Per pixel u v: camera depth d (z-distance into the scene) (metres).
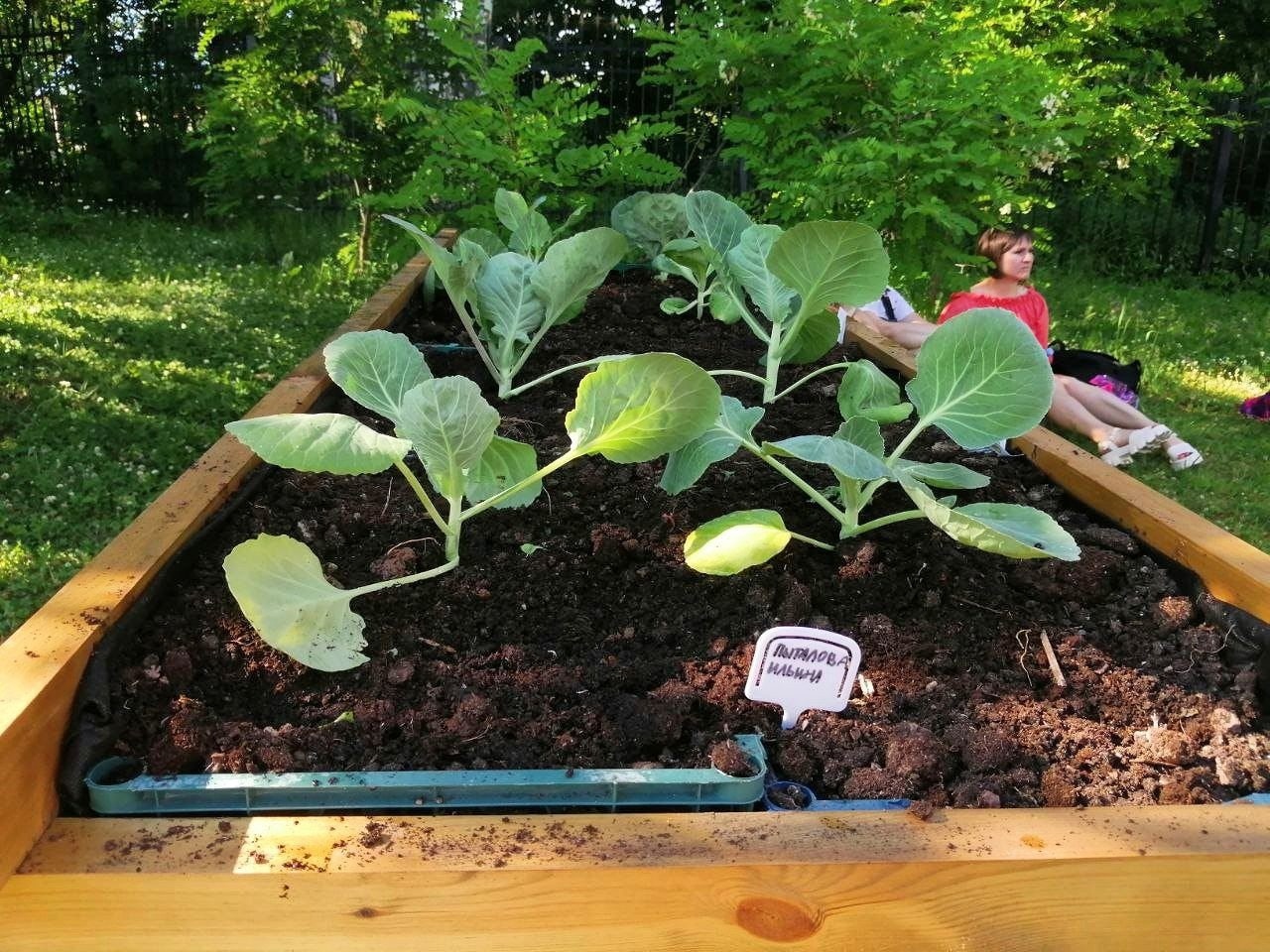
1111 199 9.70
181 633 1.44
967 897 1.02
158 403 4.46
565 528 1.85
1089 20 7.16
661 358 1.39
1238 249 9.68
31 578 3.06
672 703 1.37
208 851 1.00
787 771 1.27
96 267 7.29
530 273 2.62
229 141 7.45
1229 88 7.65
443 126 5.12
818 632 1.31
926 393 1.73
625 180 5.91
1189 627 1.63
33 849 1.01
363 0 6.94
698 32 5.44
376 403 1.65
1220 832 1.09
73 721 1.17
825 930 0.99
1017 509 1.51
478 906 0.96
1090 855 1.04
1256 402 5.18
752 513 1.56
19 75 9.69
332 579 1.64
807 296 2.08
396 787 1.15
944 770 1.26
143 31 9.70
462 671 1.44
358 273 7.33
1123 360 6.21
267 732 1.28
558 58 9.20
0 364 4.69
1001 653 1.56
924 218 4.45
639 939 0.98
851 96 4.85
